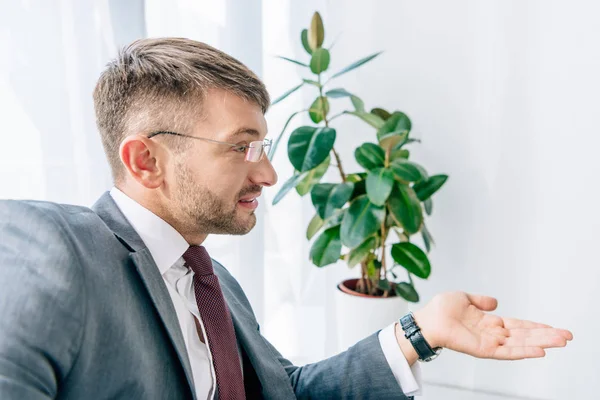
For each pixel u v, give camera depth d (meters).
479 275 1.65
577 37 1.45
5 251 0.58
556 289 1.57
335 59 1.69
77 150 1.49
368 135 1.69
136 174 0.72
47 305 0.54
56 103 1.44
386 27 1.63
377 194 1.30
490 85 1.56
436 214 1.67
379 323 1.46
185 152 0.72
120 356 0.60
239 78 0.74
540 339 0.81
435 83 1.61
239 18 1.67
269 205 1.79
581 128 1.48
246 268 1.81
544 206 1.55
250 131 0.74
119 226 0.71
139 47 0.76
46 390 0.52
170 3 1.63
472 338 0.81
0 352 0.50
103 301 0.60
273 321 1.84
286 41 1.68
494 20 1.53
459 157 1.62
